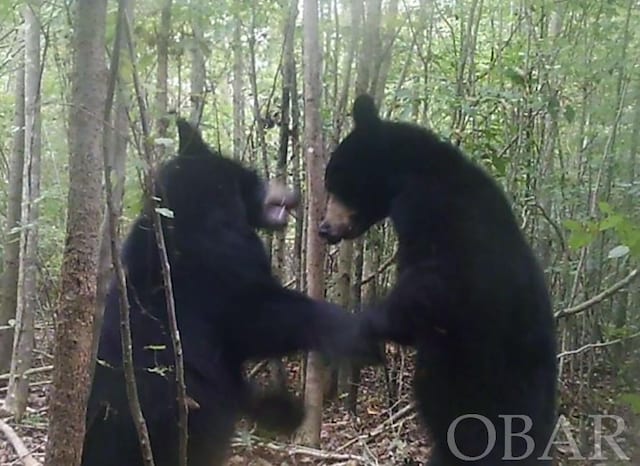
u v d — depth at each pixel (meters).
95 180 3.41
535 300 3.96
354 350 4.08
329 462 5.24
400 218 4.10
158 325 4.07
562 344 6.49
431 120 6.82
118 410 4.01
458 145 5.77
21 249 6.07
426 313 3.89
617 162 6.35
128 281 3.91
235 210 4.40
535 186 6.21
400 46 7.04
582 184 6.52
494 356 3.90
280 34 7.55
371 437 5.53
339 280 5.91
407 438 5.74
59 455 3.42
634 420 5.12
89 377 3.48
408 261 4.04
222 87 8.85
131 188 4.45
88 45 3.39
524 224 6.31
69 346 3.41
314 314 4.21
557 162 7.58
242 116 7.52
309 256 5.20
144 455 3.51
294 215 6.47
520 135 6.08
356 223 4.39
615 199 6.38
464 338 3.90
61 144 7.85
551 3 6.29
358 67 6.29
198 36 5.20
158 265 4.15
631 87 6.49
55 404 3.42
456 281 3.88
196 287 4.21
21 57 7.27
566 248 6.04
